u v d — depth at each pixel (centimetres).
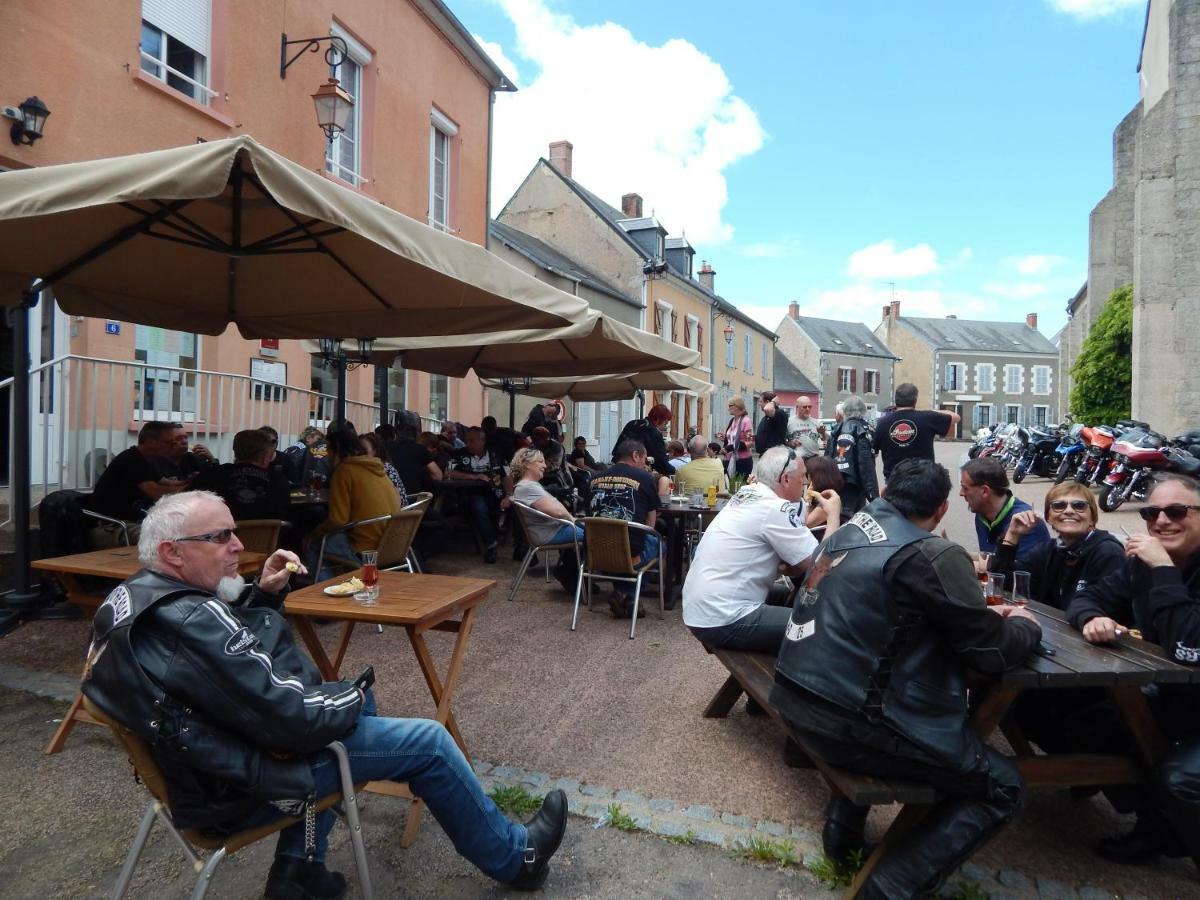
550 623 535
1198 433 1155
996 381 6309
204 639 186
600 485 551
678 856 266
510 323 501
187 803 191
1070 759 263
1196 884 255
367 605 286
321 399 1005
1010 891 248
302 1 922
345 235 401
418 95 1174
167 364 800
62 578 394
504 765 323
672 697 404
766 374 4103
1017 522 363
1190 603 250
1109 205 2192
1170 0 1454
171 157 275
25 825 277
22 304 469
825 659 233
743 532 362
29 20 609
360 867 214
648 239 2675
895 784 226
